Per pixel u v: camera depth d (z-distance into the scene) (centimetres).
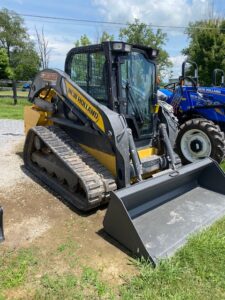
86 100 446
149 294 278
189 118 718
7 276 300
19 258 328
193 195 457
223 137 627
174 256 328
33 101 602
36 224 399
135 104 479
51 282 293
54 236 372
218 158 623
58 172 486
